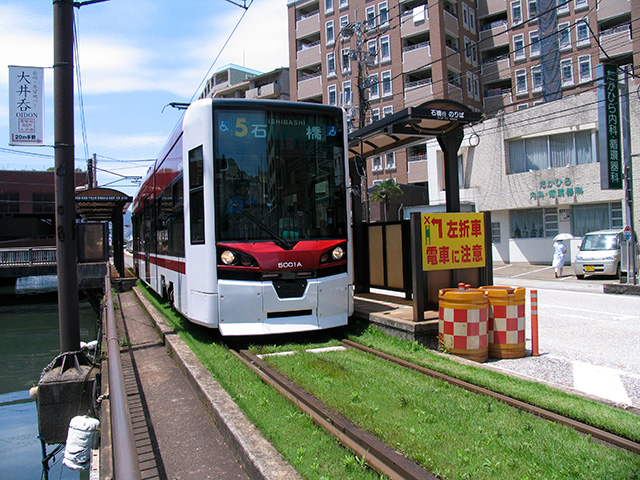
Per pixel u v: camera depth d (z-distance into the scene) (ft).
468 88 134.41
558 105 82.38
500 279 69.26
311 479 10.97
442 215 25.50
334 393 16.48
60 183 23.09
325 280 25.62
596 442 13.07
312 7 152.87
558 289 55.52
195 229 26.12
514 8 133.80
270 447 12.60
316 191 26.40
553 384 18.06
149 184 46.52
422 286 24.70
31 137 24.95
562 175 81.71
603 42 120.06
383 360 21.26
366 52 81.71
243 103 25.55
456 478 10.71
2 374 51.42
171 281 32.63
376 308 29.27
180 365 22.25
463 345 22.30
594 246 65.82
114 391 10.94
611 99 55.93
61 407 23.31
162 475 12.62
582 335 28.89
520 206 87.40
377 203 116.26
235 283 24.41
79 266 81.41
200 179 25.40
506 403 15.81
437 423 13.91
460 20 132.87
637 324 32.19
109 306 30.78
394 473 11.13
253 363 21.62
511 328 23.16
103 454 16.42
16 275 98.22
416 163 129.90
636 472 11.01
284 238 25.36
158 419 16.47
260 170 25.44
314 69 154.61
